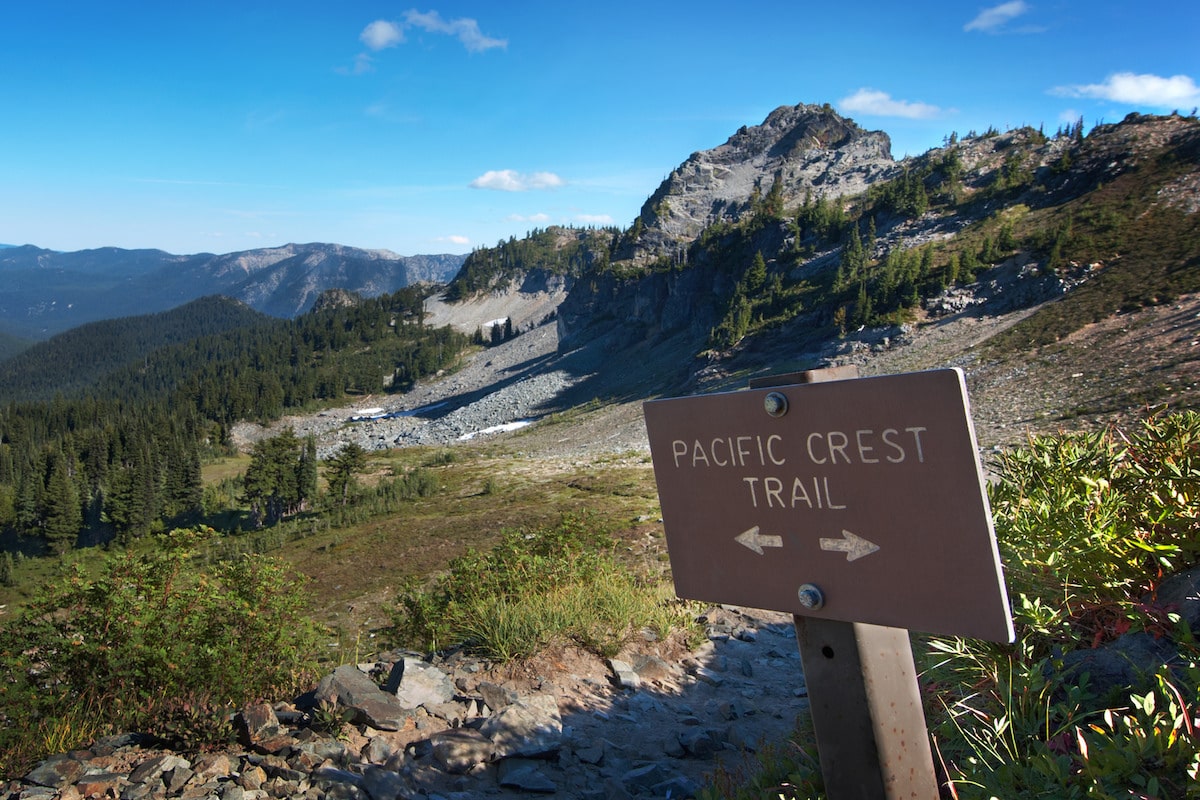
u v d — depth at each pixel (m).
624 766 5.49
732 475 2.67
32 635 5.56
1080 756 2.72
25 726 5.17
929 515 2.19
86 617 5.69
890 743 2.48
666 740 5.93
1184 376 48.59
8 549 114.94
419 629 9.03
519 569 9.17
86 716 5.53
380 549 59.34
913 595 2.24
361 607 33.78
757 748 5.82
